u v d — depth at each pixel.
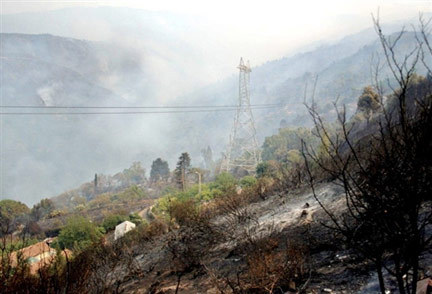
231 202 15.29
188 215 14.27
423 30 1.92
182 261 8.89
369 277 3.92
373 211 2.08
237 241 9.07
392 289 3.39
